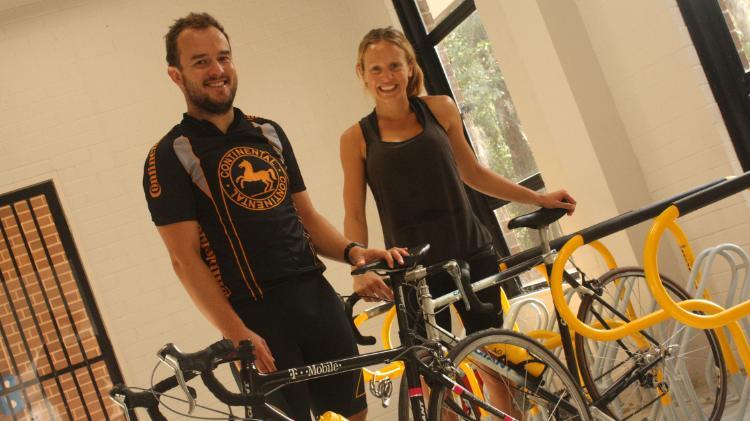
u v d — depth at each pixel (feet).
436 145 9.08
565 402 8.14
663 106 11.97
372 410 18.74
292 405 6.92
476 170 9.84
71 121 18.83
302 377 6.28
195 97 7.06
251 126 7.43
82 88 18.98
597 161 12.66
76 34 19.12
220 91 7.04
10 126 18.52
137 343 18.49
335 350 7.32
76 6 19.20
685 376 9.35
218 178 6.98
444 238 9.08
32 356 18.37
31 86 18.72
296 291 7.13
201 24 7.09
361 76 9.38
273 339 6.97
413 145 9.02
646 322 7.94
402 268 7.34
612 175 12.62
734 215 11.27
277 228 7.14
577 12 13.01
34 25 18.89
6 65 18.67
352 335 7.57
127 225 18.80
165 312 18.72
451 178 9.14
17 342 18.34
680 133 11.82
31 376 18.30
